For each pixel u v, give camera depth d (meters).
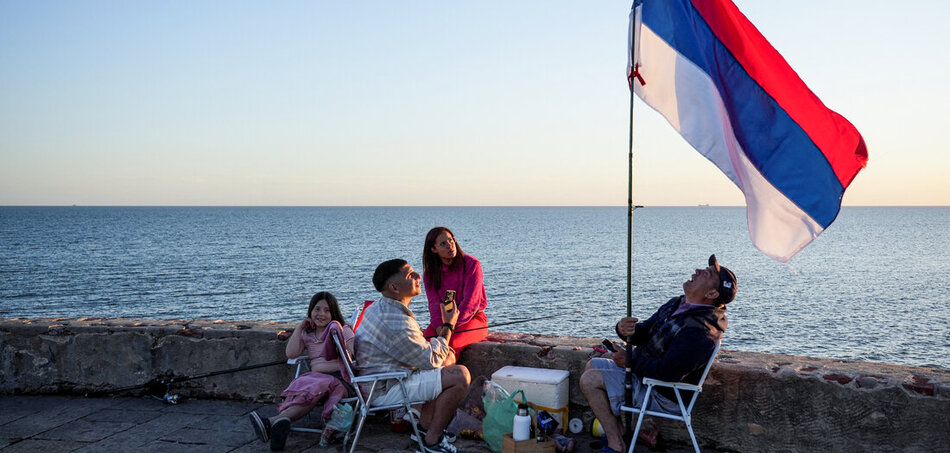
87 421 5.29
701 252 90.19
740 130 4.34
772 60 4.37
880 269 69.69
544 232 145.88
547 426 4.54
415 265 69.50
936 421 3.96
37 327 6.04
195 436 4.93
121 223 180.88
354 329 5.08
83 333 5.99
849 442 4.17
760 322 36.56
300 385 4.68
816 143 4.32
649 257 81.12
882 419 4.09
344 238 115.75
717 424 4.53
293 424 5.14
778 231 4.30
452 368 4.52
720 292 4.11
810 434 4.27
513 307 40.81
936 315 39.12
